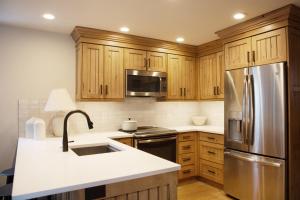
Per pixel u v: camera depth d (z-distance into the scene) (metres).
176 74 3.99
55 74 3.33
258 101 2.77
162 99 3.91
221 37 3.33
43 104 3.23
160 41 3.75
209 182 3.67
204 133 3.72
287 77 2.52
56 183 1.22
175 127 4.05
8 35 3.04
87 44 3.20
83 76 3.18
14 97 3.07
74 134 3.26
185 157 3.72
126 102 3.86
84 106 3.51
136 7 2.47
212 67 3.92
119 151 2.09
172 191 1.56
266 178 2.68
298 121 2.60
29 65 3.16
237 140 3.06
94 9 2.52
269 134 2.65
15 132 3.07
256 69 2.80
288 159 2.51
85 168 1.49
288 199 2.51
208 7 2.48
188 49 4.12
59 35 3.36
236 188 3.05
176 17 2.77
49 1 2.32
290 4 2.40
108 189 1.35
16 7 2.46
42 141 2.61
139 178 1.44
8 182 2.34
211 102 4.41
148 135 3.31
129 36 3.46
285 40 2.54
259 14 2.67
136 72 3.53
